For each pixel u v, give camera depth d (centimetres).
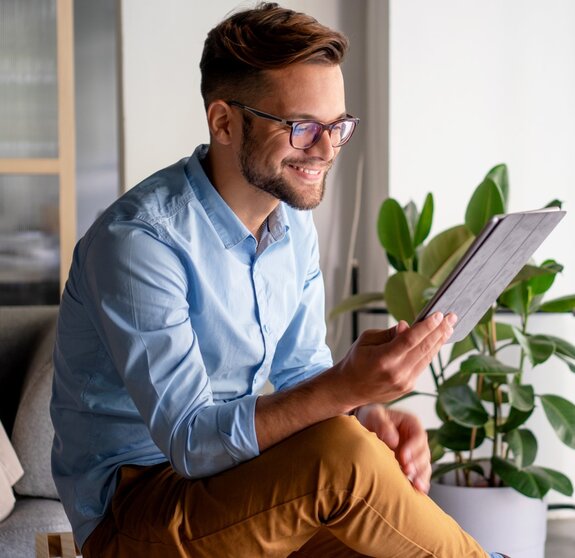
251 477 138
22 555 213
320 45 148
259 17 153
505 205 290
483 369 268
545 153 345
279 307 169
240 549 140
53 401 165
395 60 334
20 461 230
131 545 148
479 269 136
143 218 149
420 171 337
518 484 274
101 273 147
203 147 167
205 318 157
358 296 313
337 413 140
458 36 338
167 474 152
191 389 143
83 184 433
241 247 161
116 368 154
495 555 157
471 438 288
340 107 152
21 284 359
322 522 138
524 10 342
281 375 183
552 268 274
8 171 354
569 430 281
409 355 135
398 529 136
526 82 343
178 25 348
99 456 159
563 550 317
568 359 339
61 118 357
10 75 356
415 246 301
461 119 339
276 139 150
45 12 357
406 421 155
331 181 366
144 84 347
